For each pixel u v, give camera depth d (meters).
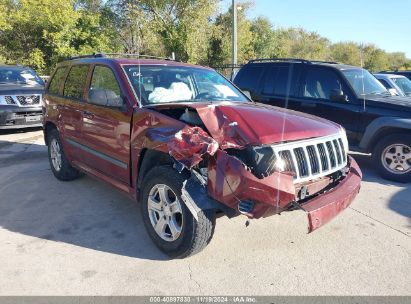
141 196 3.95
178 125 3.61
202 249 3.59
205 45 32.28
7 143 9.10
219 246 4.00
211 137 3.43
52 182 6.05
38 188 5.77
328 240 4.18
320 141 3.73
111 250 3.91
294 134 3.56
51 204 5.12
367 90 7.12
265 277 3.46
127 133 4.17
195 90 4.86
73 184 5.95
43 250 3.89
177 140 3.42
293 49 53.31
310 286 3.33
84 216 4.74
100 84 4.87
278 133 3.47
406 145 6.22
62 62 6.19
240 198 3.14
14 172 6.66
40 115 10.30
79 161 5.41
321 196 3.57
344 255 3.86
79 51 28.36
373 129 6.52
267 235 4.26
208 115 3.63
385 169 6.47
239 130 3.45
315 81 7.35
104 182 4.85
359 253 3.91
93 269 3.55
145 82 4.52
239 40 35.62
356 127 6.78
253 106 4.39
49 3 25.86
